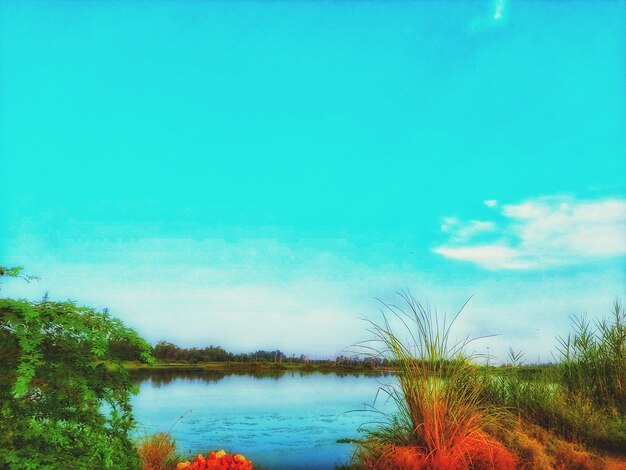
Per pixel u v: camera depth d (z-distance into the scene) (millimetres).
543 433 6770
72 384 3484
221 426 10734
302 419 11695
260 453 8023
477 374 7379
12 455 3023
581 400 7801
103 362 3699
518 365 8344
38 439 3301
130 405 3807
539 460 5945
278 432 10094
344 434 9664
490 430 6551
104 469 3404
